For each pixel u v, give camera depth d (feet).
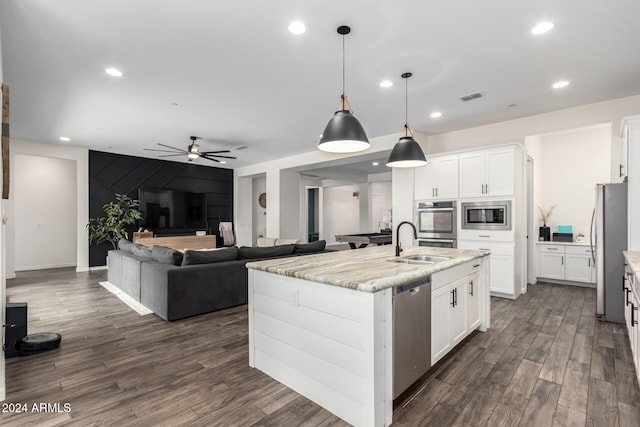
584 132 18.34
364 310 5.97
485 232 15.48
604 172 17.78
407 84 11.73
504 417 6.24
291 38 8.69
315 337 6.82
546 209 19.49
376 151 19.76
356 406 6.08
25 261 23.45
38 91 12.19
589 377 7.72
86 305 14.06
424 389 7.24
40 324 11.66
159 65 10.18
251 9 7.45
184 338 10.33
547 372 7.97
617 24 8.05
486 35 8.58
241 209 32.04
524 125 15.72
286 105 13.84
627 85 11.86
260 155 25.16
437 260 9.36
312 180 35.86
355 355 6.11
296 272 6.97
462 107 14.21
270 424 6.11
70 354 9.14
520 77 11.17
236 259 14.30
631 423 6.03
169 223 26.86
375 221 40.32
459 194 16.34
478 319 10.51
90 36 8.52
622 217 11.51
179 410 6.53
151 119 15.76
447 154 16.79
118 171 24.48
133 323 11.76
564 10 7.52
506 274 14.87
